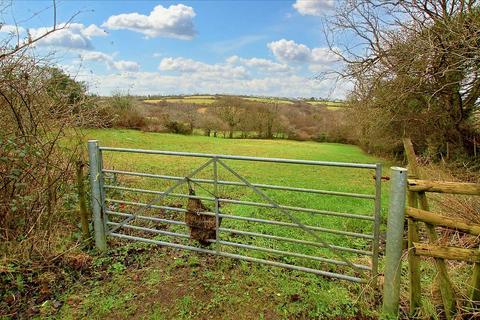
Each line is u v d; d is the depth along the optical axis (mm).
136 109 31000
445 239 3645
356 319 3066
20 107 4133
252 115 36781
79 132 5012
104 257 4215
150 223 5461
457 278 3328
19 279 3543
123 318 3104
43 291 3449
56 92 4602
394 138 15977
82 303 3293
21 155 3926
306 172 14016
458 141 12375
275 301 3324
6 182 4020
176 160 14383
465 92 11031
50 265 3859
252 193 8195
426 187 2879
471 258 2789
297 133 36219
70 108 4727
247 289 3527
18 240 4027
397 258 2951
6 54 3742
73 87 4918
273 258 4293
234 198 7578
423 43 9039
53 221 4531
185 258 4215
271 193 8211
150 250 4438
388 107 12797
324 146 30453
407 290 3348
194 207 4082
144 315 3135
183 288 3551
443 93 10992
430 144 12961
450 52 8359
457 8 8703
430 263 3756
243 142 31641
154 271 3889
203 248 4301
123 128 28938
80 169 4359
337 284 3635
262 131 36969
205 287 3561
